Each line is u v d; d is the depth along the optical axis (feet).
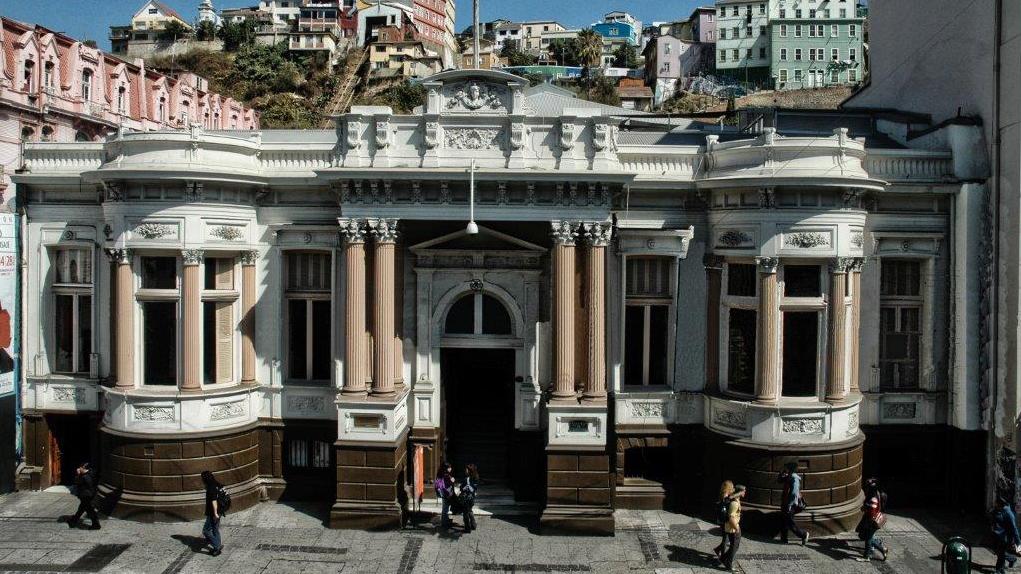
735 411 68.13
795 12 349.41
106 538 64.23
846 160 66.80
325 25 391.24
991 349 68.69
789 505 63.26
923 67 85.97
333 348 72.18
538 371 72.43
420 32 411.95
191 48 387.34
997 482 67.77
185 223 67.92
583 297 69.31
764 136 66.80
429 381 72.79
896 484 72.95
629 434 71.61
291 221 72.28
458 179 66.23
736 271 69.67
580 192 67.41
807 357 68.08
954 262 71.36
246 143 70.59
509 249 71.97
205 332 71.05
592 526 66.08
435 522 68.74
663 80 365.61
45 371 76.18
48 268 75.92
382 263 68.03
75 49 127.03
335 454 72.74
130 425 68.80
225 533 65.57
